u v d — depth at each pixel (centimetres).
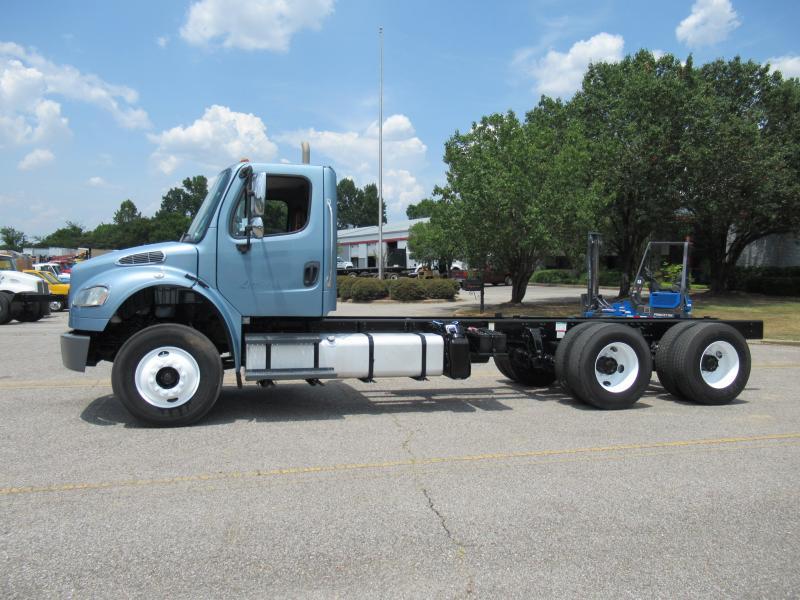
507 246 2389
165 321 764
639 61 2859
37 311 2170
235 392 902
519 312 2269
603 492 495
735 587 351
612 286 4606
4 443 612
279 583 348
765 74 2969
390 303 2867
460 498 479
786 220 2888
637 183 2647
